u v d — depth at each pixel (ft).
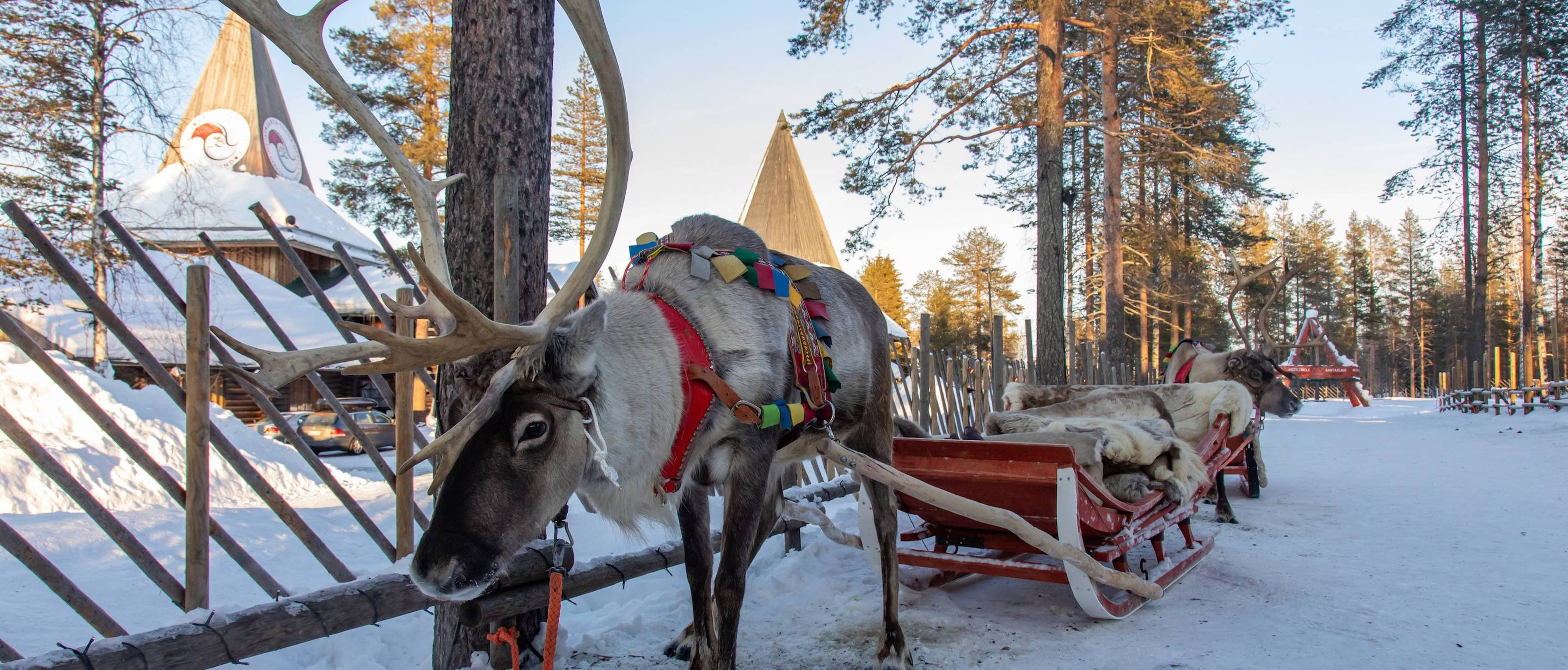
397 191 91.81
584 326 9.23
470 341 8.75
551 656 10.35
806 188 101.19
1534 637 13.47
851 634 14.20
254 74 115.85
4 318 9.83
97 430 30.27
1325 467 37.42
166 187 103.65
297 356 8.43
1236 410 22.13
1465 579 17.03
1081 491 13.83
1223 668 12.26
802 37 45.60
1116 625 14.32
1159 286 95.66
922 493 11.72
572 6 9.27
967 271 221.05
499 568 8.84
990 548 15.71
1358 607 15.12
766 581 17.01
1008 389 24.95
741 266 11.21
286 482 34.50
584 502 14.57
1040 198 46.83
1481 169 90.74
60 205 59.67
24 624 13.67
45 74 57.57
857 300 13.88
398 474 8.83
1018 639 13.83
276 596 11.16
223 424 35.94
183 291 66.03
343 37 90.79
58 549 19.48
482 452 8.92
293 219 101.96
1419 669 12.10
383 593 11.19
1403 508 25.72
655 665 12.69
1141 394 22.35
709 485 11.14
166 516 24.30
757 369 10.76
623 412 9.78
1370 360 224.53
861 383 13.23
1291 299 216.33
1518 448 42.93
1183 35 51.85
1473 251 98.43
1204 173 56.80
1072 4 47.14
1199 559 17.83
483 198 12.11
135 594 16.05
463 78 12.20
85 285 10.34
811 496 20.12
